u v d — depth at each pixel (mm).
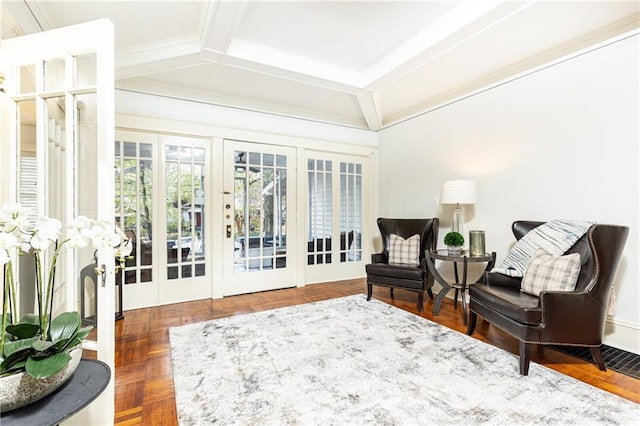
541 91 2848
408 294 3916
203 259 3734
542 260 2355
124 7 2160
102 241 1043
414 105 4191
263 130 4059
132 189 3348
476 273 3510
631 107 2297
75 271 1464
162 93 3422
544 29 2428
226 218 3824
